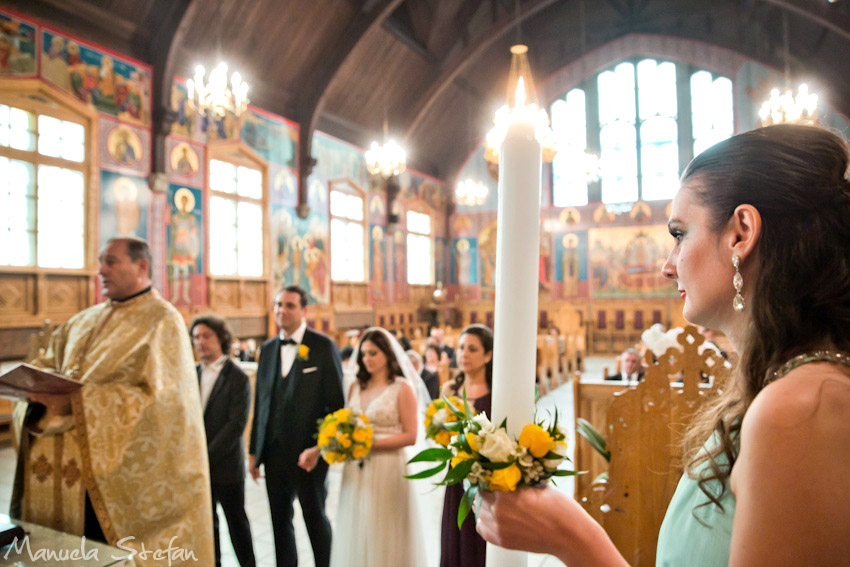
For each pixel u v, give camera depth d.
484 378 2.48
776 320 0.52
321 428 2.53
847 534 0.42
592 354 16.84
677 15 15.97
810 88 14.25
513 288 0.62
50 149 7.91
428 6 13.60
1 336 7.24
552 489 0.63
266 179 11.48
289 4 10.53
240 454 2.95
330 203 13.36
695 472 0.61
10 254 7.47
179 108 9.71
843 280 0.50
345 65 12.47
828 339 0.50
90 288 8.26
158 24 8.99
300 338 3.05
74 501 2.02
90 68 8.30
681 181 0.65
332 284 13.40
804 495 0.43
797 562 0.42
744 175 0.56
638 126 16.89
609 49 16.86
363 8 11.62
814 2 12.39
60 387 1.97
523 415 0.62
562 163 17.69
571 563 0.58
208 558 2.16
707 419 0.66
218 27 9.88
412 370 3.19
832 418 0.44
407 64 13.90
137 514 2.04
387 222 15.59
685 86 16.41
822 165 0.54
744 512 0.46
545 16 17.23
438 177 18.36
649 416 1.78
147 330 2.24
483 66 16.56
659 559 0.65
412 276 16.92
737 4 15.09
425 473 0.68
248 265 11.16
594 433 1.79
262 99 11.45
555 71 17.39
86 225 8.26
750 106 15.38
